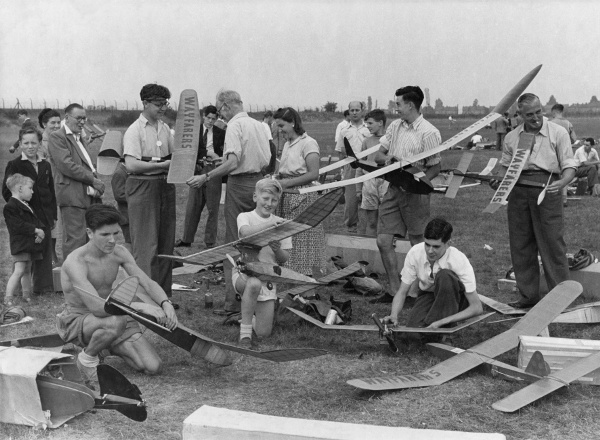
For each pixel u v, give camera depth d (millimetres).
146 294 5062
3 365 3953
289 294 6418
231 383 4707
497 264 8695
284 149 7207
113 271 4852
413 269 5586
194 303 7070
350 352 5414
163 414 4137
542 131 6359
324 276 7113
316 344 5613
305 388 4605
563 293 5641
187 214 9953
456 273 5426
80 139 7742
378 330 5422
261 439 3430
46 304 6910
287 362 5145
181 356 5234
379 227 6949
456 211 13336
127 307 4395
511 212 6574
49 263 7355
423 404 4227
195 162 6352
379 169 6586
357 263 7305
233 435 3461
